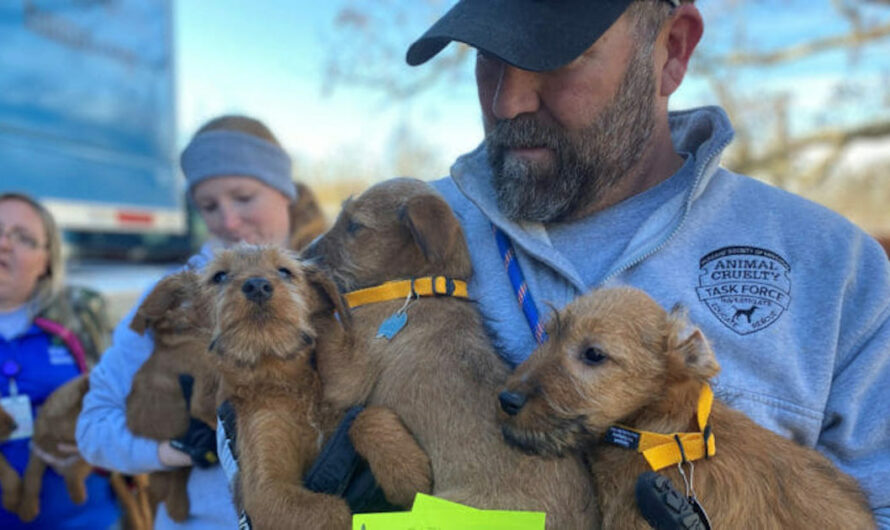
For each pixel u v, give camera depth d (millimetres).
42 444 918
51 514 951
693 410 423
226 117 886
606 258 521
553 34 469
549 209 516
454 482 438
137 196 1725
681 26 541
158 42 1827
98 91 1566
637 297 443
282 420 494
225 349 500
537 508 413
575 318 437
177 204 1939
